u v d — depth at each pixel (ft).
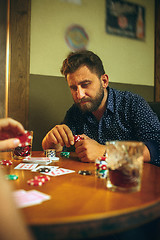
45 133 7.89
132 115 5.68
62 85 8.10
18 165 3.76
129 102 5.82
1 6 7.37
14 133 3.18
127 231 3.16
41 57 7.80
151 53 9.82
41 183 2.60
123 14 9.06
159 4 9.77
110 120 5.97
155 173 3.18
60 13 8.01
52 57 7.95
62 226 1.61
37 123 7.79
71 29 8.18
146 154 4.12
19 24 7.50
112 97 6.04
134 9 9.29
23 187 2.50
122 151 2.33
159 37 9.87
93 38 8.53
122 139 5.91
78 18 8.27
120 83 9.10
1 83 7.47
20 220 0.93
